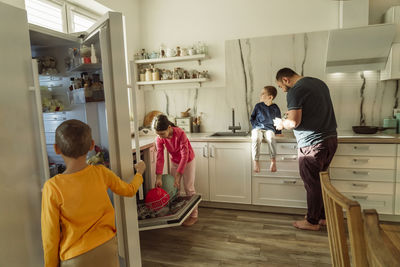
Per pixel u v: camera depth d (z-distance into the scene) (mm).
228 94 3264
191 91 3611
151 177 2805
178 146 2410
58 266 1188
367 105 2941
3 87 1259
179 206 2289
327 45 2797
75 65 1840
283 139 2752
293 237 2348
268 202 2881
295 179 2771
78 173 1197
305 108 2283
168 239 2385
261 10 3309
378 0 2967
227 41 3184
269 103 2902
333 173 2656
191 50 3406
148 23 3730
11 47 1300
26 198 1364
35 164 1412
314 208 2422
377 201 2578
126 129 1519
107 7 3090
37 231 1427
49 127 2117
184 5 3578
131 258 1605
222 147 2967
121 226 1560
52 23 2656
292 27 3227
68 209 1139
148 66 3732
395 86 2852
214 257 2080
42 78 2041
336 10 3074
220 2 3441
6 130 1271
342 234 889
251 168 2896
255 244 2252
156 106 3748
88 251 1158
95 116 1913
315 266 1929
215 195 3051
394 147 2484
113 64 1426
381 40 2629
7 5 1282
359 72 2916
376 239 591
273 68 3078
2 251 1256
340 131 2990
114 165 1479
